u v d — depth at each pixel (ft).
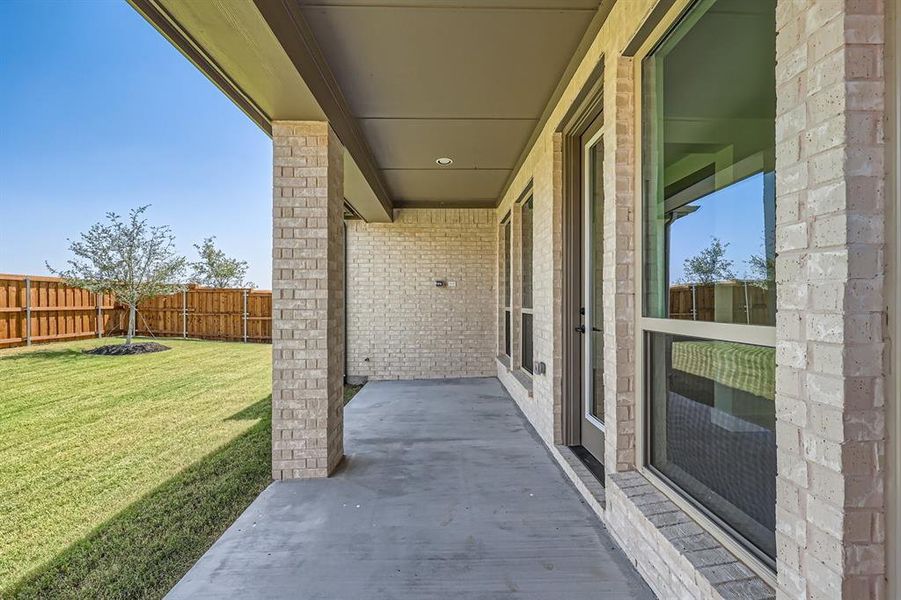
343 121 12.35
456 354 25.58
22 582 7.00
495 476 10.96
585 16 8.68
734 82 5.48
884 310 3.47
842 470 3.48
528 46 9.73
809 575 3.78
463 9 8.43
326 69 10.48
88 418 16.81
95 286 35.86
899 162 3.45
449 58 10.21
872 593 3.47
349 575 7.00
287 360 11.10
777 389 4.15
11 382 23.58
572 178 12.25
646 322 7.38
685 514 6.41
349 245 25.49
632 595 6.37
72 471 11.57
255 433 14.89
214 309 42.83
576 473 10.29
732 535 5.46
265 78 8.84
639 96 7.61
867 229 3.47
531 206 18.12
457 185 21.70
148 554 7.73
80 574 7.18
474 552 7.57
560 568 7.06
